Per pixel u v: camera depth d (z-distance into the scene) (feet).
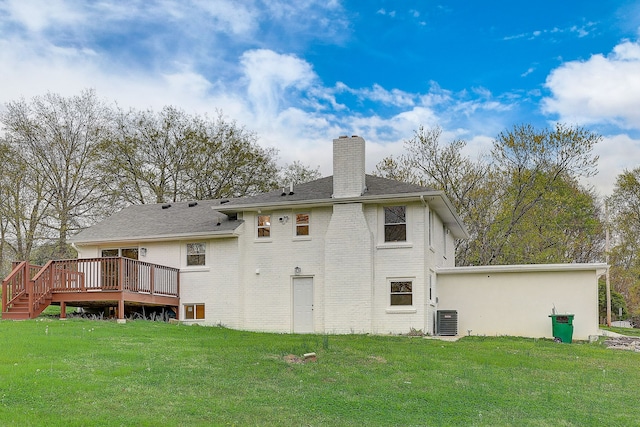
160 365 41.45
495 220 122.11
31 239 121.29
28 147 121.80
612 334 83.25
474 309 75.82
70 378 36.17
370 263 74.02
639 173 140.15
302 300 77.71
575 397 38.01
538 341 65.67
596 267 71.51
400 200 74.02
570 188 128.16
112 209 129.18
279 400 34.55
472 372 43.80
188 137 137.28
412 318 72.13
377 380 40.19
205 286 81.30
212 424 29.55
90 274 72.49
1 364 38.75
